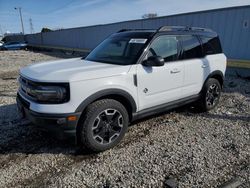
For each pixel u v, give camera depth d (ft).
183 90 14.74
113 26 55.31
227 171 9.92
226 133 13.67
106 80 11.02
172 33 14.11
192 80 15.17
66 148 11.94
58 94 10.04
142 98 12.55
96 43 64.95
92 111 10.68
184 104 15.31
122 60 12.78
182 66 14.29
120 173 9.85
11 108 18.20
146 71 12.42
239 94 22.30
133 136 13.28
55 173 9.93
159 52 13.26
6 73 36.94
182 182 9.21
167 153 11.39
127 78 11.70
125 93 11.68
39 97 10.25
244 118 16.05
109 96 11.51
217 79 17.79
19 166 10.44
